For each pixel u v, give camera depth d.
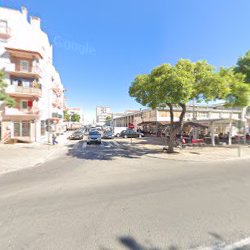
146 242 3.62
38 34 27.67
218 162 12.73
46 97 32.81
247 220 4.50
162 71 13.24
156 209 5.12
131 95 15.51
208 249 3.42
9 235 3.87
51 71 36.72
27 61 26.22
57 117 38.41
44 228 4.14
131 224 4.31
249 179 8.15
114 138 33.53
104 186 7.18
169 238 3.76
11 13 25.64
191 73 13.66
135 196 6.11
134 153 16.55
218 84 12.64
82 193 6.41
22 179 8.39
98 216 4.71
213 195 6.18
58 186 7.21
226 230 4.05
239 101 19.83
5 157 14.37
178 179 8.18
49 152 17.11
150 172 9.55
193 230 4.05
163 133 35.28
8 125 25.06
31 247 3.47
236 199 5.83
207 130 31.31
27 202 5.62
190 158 13.91
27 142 25.64
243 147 20.73
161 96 12.62
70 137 30.88
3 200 5.80
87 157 14.56
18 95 25.39
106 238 3.76
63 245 3.53
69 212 4.94
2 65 24.56
